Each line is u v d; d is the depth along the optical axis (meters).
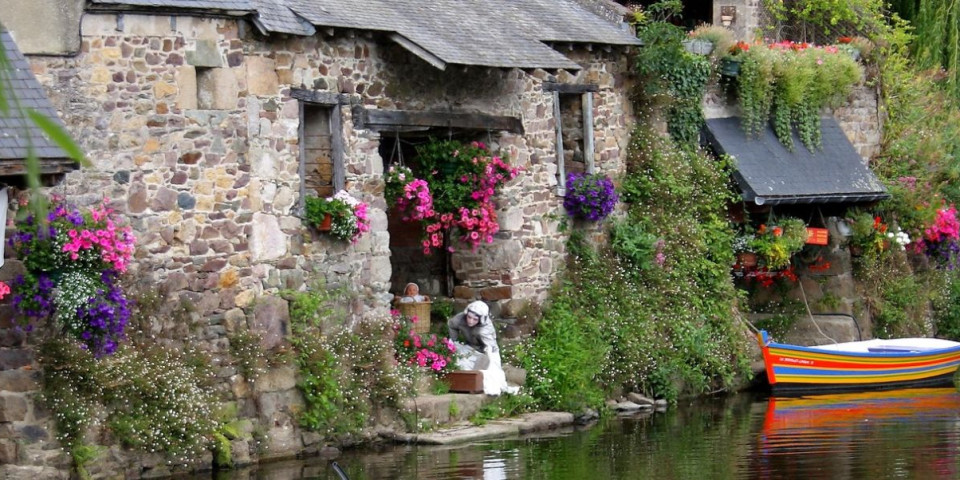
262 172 13.59
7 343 11.35
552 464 12.98
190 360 12.63
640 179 19.31
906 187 23.11
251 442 12.98
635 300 18.36
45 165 10.59
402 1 15.98
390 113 15.22
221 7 13.01
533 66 15.63
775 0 24.33
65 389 11.51
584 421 16.17
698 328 18.88
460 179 16.47
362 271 14.91
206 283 13.01
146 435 11.91
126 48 12.46
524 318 17.14
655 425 15.78
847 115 22.95
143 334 12.39
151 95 12.62
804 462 13.05
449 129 16.36
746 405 17.66
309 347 13.66
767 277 22.30
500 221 17.12
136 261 12.46
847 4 24.16
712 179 20.02
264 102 13.66
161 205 12.68
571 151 18.75
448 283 17.56
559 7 19.02
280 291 13.73
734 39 22.14
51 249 11.34
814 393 18.97
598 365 16.94
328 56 14.48
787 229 20.58
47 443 11.44
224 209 13.20
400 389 14.40
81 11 12.13
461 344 16.03
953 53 25.98
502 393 15.66
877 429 15.23
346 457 13.39
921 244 23.64
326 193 14.60
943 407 17.22
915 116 24.09
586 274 18.16
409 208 16.67
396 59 15.40
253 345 13.14
